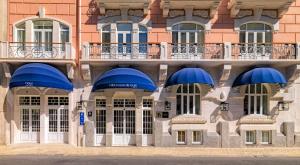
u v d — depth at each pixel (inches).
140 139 824.9
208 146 807.1
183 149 772.6
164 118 828.6
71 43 813.2
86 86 829.8
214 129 829.8
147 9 831.1
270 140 825.5
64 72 825.5
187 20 839.7
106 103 831.1
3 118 816.9
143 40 844.6
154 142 816.3
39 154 700.7
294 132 822.5
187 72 775.1
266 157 671.1
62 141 836.6
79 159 640.4
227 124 807.7
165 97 829.2
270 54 829.2
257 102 841.5
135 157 666.8
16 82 757.3
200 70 785.6
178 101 839.1
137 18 840.3
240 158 657.6
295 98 836.6
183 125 822.5
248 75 784.3
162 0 805.9
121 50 826.8
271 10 841.5
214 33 841.5
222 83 831.7
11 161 618.5
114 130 839.1
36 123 839.1
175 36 846.5
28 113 837.8
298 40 844.0
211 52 826.8
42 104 832.3
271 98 834.8
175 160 631.2
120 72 775.7
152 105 837.2
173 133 813.2
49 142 834.8
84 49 808.3
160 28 842.2
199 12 840.9
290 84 835.4
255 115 829.2
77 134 826.2
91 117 828.6
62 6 842.2
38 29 842.2
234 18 841.5
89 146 816.3
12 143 818.2
